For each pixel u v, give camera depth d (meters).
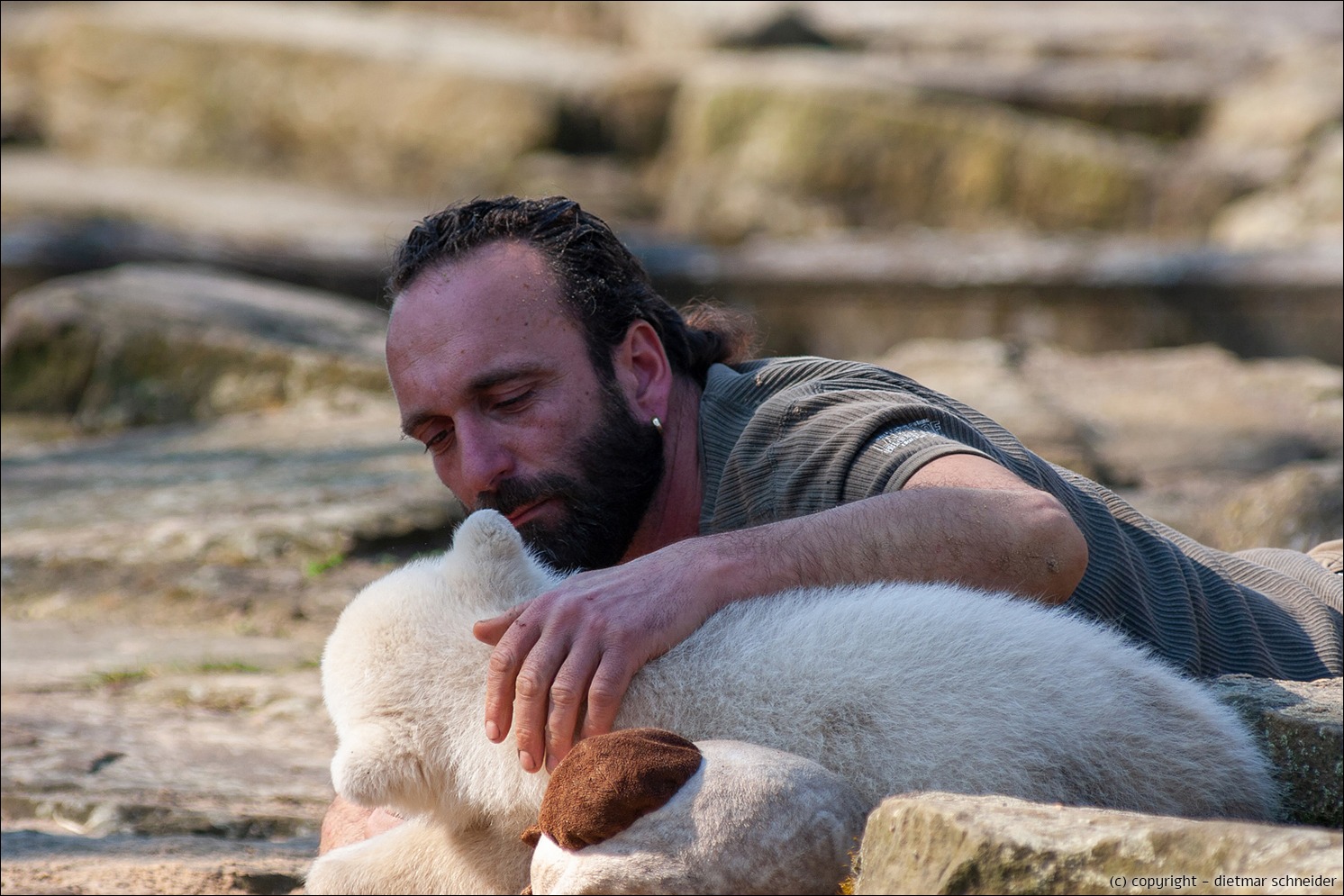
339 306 31.20
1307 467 15.01
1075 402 25.95
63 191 48.28
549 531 6.50
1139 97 55.00
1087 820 3.58
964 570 5.41
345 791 4.85
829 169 51.75
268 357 26.08
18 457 23.06
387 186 54.34
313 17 60.56
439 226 6.68
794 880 3.87
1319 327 37.50
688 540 5.32
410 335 6.48
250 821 8.55
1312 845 3.20
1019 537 5.45
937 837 3.62
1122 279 38.00
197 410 25.91
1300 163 50.00
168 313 27.34
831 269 39.66
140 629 14.24
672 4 61.56
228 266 39.22
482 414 6.42
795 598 5.02
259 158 55.38
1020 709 4.49
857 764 4.43
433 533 17.27
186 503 18.25
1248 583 7.62
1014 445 6.61
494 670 4.82
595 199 51.91
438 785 4.99
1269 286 37.59
